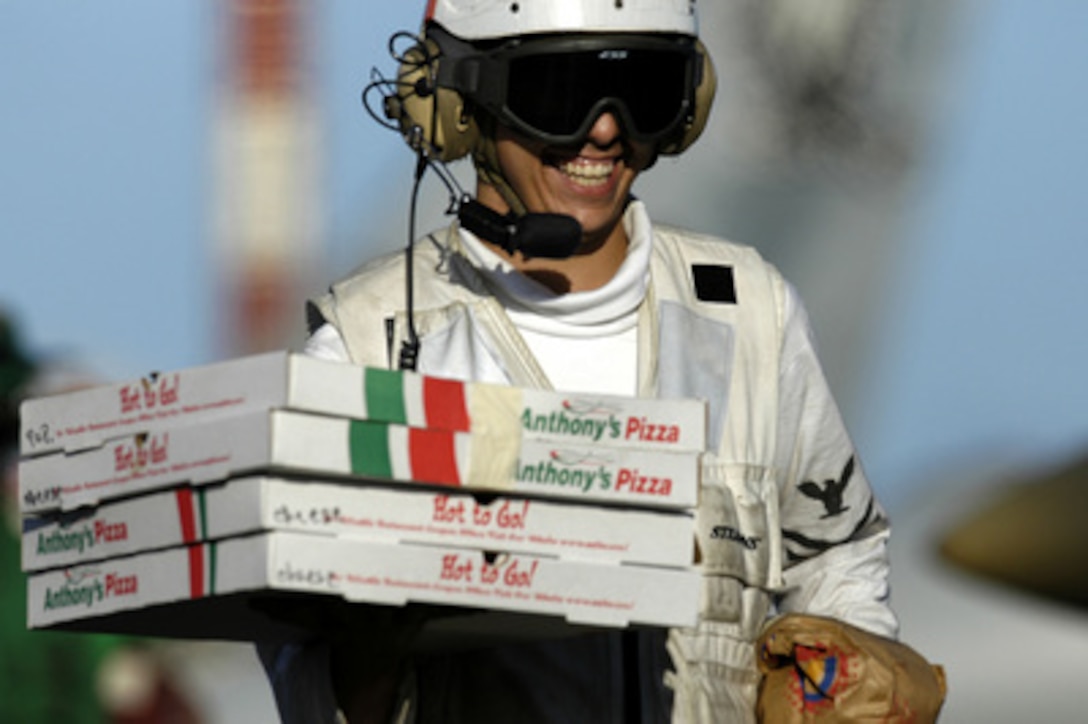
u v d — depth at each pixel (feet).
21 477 39.09
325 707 40.24
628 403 37.78
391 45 43.55
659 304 43.39
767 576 43.32
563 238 40.93
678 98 42.19
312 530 36.14
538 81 41.65
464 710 42.39
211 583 36.70
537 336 42.96
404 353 42.04
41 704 72.69
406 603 38.58
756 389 43.80
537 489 37.22
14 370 73.20
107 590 38.27
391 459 36.29
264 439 35.63
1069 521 89.81
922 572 91.66
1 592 72.59
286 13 131.44
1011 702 86.17
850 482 44.96
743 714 42.73
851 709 41.96
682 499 37.96
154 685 78.07
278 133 132.77
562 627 39.29
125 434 37.70
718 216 112.37
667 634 42.19
